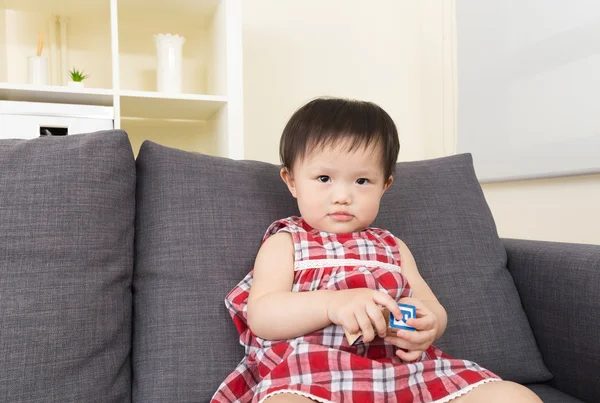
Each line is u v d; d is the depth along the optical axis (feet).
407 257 3.35
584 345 3.30
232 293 3.04
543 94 6.83
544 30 6.79
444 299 3.49
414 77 9.54
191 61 8.59
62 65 7.84
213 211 3.26
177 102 7.27
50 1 7.41
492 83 7.86
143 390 2.86
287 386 2.54
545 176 6.78
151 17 8.14
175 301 3.01
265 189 3.51
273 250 3.10
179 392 2.85
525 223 7.32
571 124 6.37
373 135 3.06
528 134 7.13
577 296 3.36
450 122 8.99
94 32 8.11
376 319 2.53
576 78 6.28
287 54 8.89
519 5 7.25
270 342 2.87
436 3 9.19
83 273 2.78
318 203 3.07
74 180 2.89
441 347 3.35
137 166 3.38
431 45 9.33
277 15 8.83
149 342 2.95
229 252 3.20
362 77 9.31
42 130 6.57
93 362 2.72
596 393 3.21
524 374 3.45
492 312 3.53
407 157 9.56
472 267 3.65
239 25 7.21
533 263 3.74
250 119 8.71
